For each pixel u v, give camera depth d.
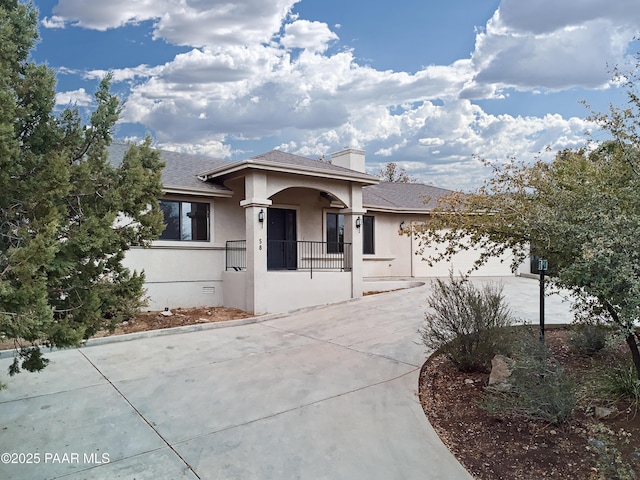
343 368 6.90
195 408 5.34
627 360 6.03
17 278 3.11
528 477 3.69
